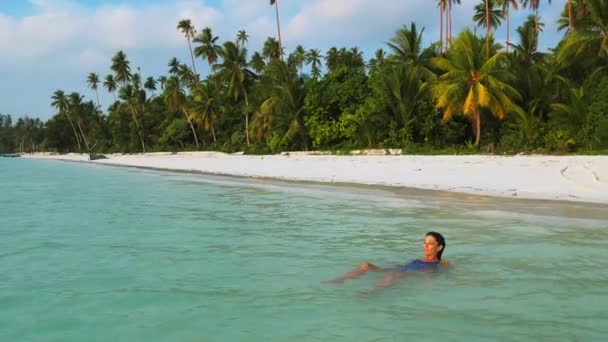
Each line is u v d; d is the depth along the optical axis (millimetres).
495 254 6922
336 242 8125
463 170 19109
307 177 21469
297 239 8445
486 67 28594
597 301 4891
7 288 5656
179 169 34875
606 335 4039
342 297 5172
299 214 11406
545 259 6594
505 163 20484
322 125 38875
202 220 10805
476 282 5633
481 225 9164
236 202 14148
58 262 6922
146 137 80875
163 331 4305
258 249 7664
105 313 4789
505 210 10672
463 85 29656
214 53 60688
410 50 36969
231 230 9453
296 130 41688
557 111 29266
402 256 7090
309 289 5480
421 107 33125
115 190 19562
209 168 33156
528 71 33094
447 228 8977
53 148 117500
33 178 29125
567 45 29000
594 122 26281
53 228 9914
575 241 7637
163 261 6914
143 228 9812
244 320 4531
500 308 4734
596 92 27250
